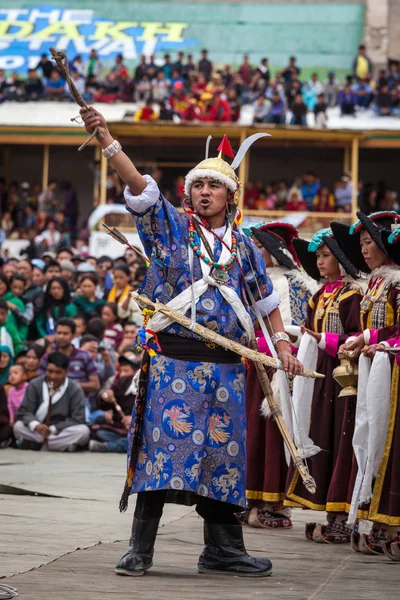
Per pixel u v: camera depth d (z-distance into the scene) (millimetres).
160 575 5387
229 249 5652
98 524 7145
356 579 5484
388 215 7184
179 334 5465
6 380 15188
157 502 5484
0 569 5207
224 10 46719
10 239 34281
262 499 7723
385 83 38000
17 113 38031
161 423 5359
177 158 38594
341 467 6996
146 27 45750
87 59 43750
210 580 5309
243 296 5727
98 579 5125
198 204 5664
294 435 7250
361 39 45156
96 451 13844
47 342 15633
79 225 37500
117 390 14117
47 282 17703
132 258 21344
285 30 45688
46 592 4680
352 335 7141
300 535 7398
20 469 10992
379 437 6590
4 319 15516
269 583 5285
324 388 7262
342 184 34281
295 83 37812
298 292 7949
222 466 5426
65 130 36438
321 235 7414
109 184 35031
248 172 40125
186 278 5516
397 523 6453
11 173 40875
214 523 5586
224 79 39719
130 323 16750
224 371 5512
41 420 14016
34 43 44562
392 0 45812
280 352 5750
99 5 47312
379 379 6602
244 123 36906
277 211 33344
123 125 34531
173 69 40656
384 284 6930
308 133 34938
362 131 34562
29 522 7078
